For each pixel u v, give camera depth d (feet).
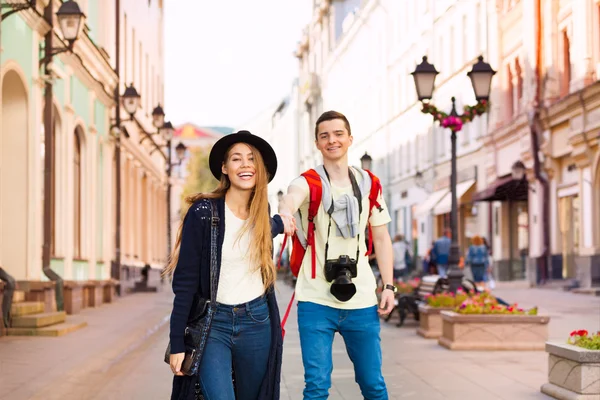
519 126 99.14
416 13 145.48
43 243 54.39
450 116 47.67
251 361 14.23
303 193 16.52
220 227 14.14
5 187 51.19
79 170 72.95
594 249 82.74
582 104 82.89
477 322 37.76
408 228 156.04
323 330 16.57
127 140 97.81
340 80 218.59
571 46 87.92
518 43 102.17
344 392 26.86
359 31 192.13
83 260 70.69
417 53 145.28
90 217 73.92
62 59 62.03
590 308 61.46
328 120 16.96
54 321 49.06
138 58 119.14
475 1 115.96
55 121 62.03
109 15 85.30
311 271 16.74
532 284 97.86
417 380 29.01
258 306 14.17
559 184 93.61
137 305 75.92
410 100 151.23
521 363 32.99
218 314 14.01
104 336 45.27
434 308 44.19
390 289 16.99
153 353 39.17
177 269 14.08
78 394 27.25
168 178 136.56
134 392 27.66
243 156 14.37
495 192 101.71
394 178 165.68
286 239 15.14
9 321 44.96
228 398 13.74
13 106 51.21
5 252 51.21
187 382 13.96
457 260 47.73
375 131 179.01
